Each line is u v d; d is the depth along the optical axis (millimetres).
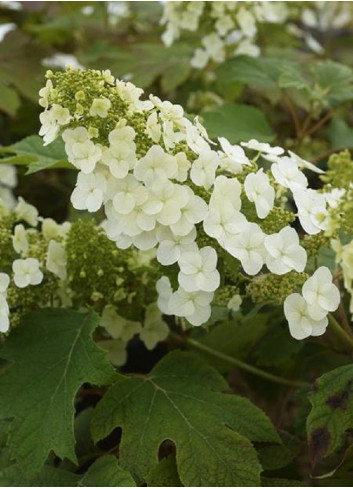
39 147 1072
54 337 966
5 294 958
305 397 1060
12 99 1401
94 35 1735
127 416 944
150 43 1622
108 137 869
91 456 1020
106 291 1004
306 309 870
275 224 890
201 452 906
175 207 859
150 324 1060
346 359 1155
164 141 870
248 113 1237
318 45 1812
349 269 883
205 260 864
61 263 1007
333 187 924
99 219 1237
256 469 896
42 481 907
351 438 933
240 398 950
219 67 1347
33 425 903
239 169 908
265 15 1374
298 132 1327
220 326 1126
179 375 982
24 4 1704
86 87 863
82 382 910
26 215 1061
